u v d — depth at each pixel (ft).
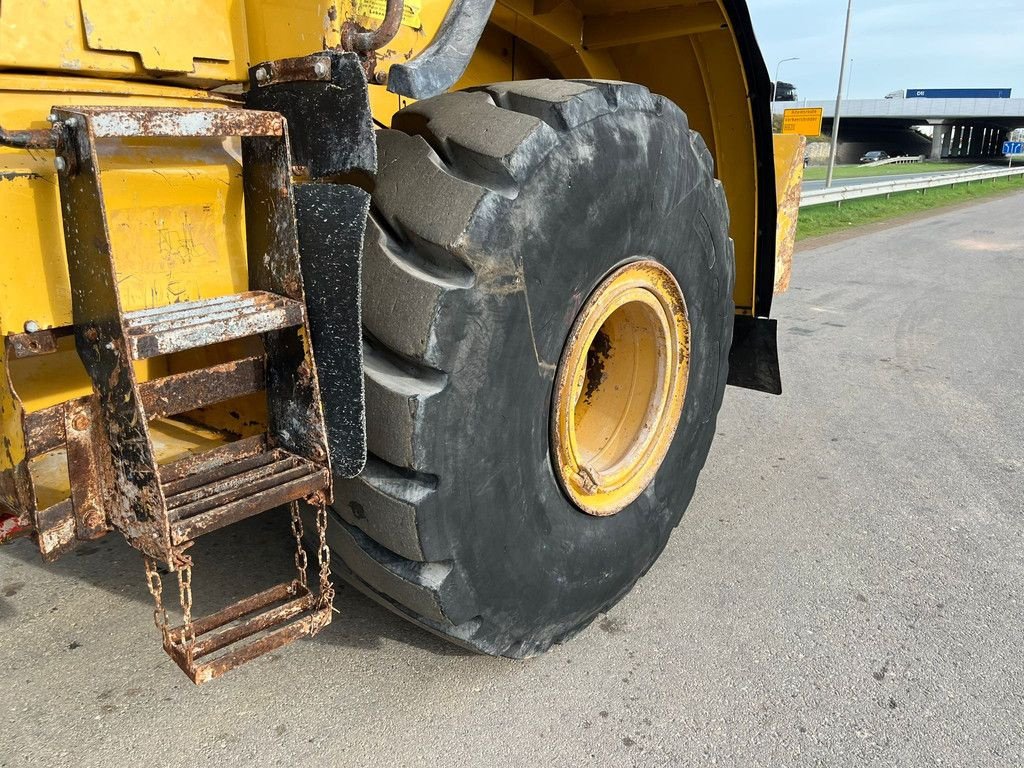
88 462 4.88
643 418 8.66
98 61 5.15
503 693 7.68
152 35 5.33
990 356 20.62
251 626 5.44
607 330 8.70
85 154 4.22
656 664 8.21
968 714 7.67
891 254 39.06
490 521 6.47
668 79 10.55
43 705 7.27
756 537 10.94
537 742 7.08
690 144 8.07
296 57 5.46
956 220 55.77
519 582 6.93
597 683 7.88
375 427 5.86
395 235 6.06
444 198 5.81
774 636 8.76
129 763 6.67
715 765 6.92
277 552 9.86
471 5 6.25
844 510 11.85
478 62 9.41
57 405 4.70
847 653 8.52
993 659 8.50
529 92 6.46
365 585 7.08
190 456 5.60
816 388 17.67
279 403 5.63
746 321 12.22
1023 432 15.24
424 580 6.27
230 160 5.56
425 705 7.47
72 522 4.88
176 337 4.58
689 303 8.63
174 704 7.34
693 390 9.14
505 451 6.44
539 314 6.40
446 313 5.65
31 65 4.89
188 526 4.67
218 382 5.33
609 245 6.98
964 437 14.92
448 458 5.95
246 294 5.34
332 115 5.32
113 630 8.34
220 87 5.98
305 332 5.24
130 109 4.34
